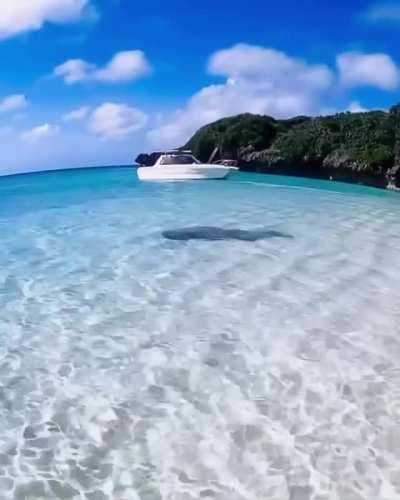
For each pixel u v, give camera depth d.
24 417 4.39
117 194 19.64
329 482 3.64
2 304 6.98
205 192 19.81
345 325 6.25
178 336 5.93
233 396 4.69
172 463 3.84
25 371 5.15
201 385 4.88
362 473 3.72
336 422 4.30
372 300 7.13
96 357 5.44
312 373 5.09
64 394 4.73
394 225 12.91
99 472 3.74
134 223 12.77
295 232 11.66
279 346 5.68
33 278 8.11
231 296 7.23
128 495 3.52
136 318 6.46
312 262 9.02
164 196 18.64
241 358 5.40
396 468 3.77
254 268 8.60
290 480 3.66
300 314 6.59
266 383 4.91
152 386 4.87
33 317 6.52
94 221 13.17
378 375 5.05
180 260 9.08
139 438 4.12
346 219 13.61
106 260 9.12
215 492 3.55
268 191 20.34
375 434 4.15
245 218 13.46
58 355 5.49
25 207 16.36
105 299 7.13
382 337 5.91
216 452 3.96
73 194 20.17
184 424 4.29
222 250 9.83
